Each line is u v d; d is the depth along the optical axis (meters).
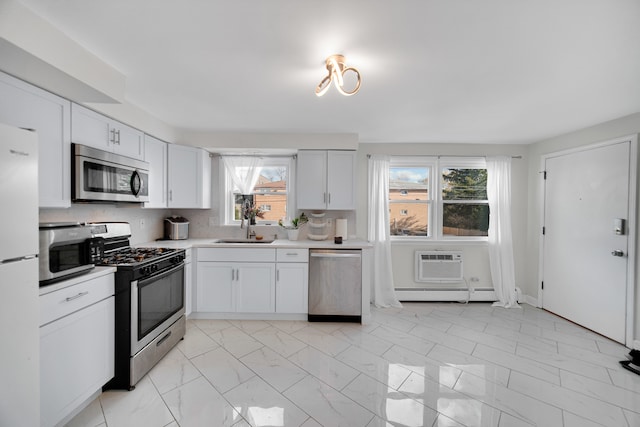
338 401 1.82
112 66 1.80
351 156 3.42
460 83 2.02
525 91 2.15
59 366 1.50
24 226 1.18
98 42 1.54
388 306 3.67
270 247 3.12
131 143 2.51
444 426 1.63
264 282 3.12
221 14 1.30
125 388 1.91
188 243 3.20
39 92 1.64
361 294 3.10
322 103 2.44
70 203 1.87
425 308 3.62
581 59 1.68
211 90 2.18
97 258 1.79
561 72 1.85
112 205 2.65
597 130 2.96
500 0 1.20
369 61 1.73
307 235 3.72
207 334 2.78
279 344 2.58
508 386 2.01
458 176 3.98
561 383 2.05
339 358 2.35
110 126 2.23
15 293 1.15
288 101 2.40
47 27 1.36
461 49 1.59
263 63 1.77
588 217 3.03
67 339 1.55
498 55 1.65
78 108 1.92
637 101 2.32
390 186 4.02
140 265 1.98
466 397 1.88
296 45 1.57
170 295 2.44
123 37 1.49
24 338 1.19
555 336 2.82
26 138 1.19
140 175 2.55
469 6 1.24
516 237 3.91
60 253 1.54
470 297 3.87
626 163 2.67
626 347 2.62
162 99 2.37
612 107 2.46
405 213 4.01
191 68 1.84
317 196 3.44
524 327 3.04
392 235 4.02
